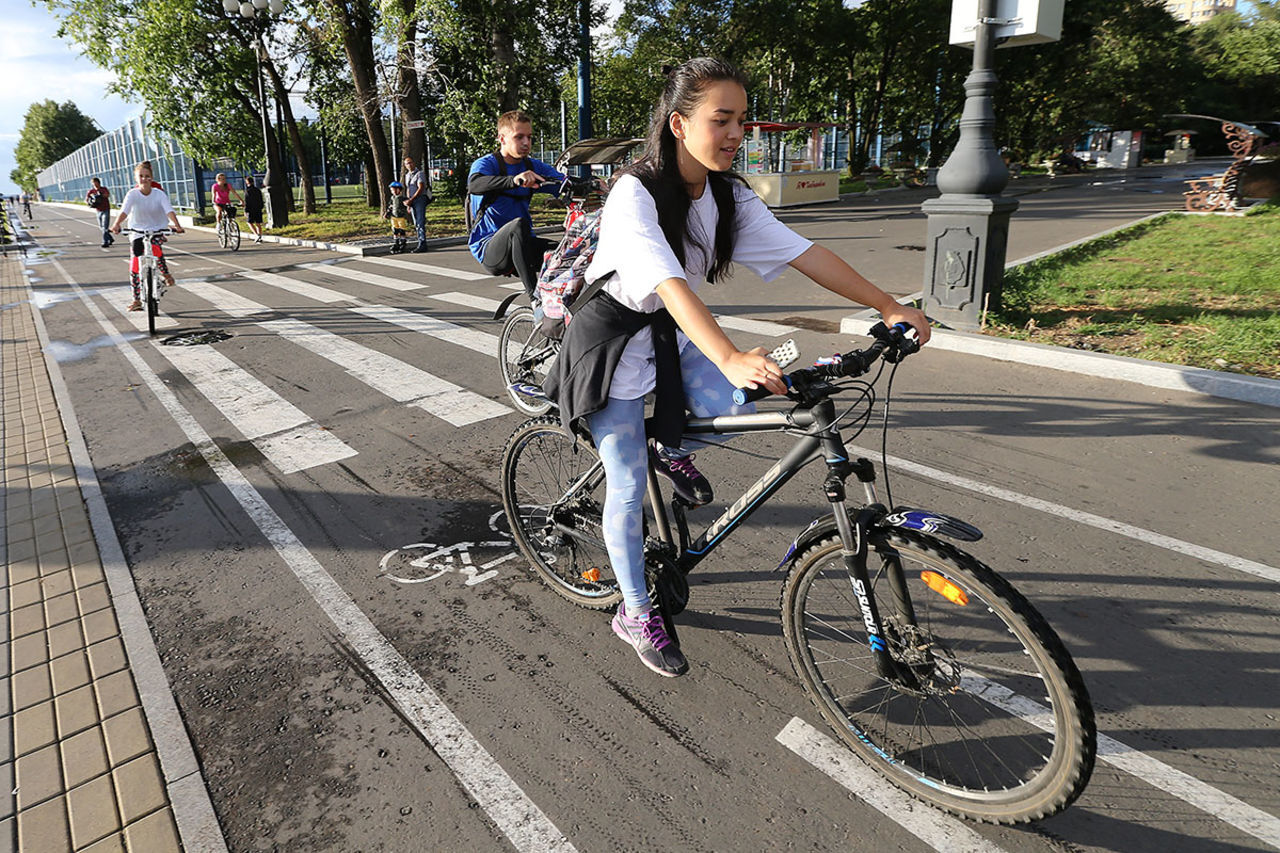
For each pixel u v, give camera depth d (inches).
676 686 100.7
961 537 69.7
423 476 171.2
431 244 642.2
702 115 73.7
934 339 246.2
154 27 939.3
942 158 1487.5
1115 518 136.5
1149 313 254.8
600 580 118.6
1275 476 148.9
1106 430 174.6
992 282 251.9
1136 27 1674.5
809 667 88.5
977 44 235.6
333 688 103.6
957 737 88.4
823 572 84.4
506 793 84.5
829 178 973.2
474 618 118.3
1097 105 1700.3
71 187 3100.4
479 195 186.9
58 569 138.3
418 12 733.3
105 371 271.6
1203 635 104.5
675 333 86.6
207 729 96.7
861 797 81.7
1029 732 88.4
